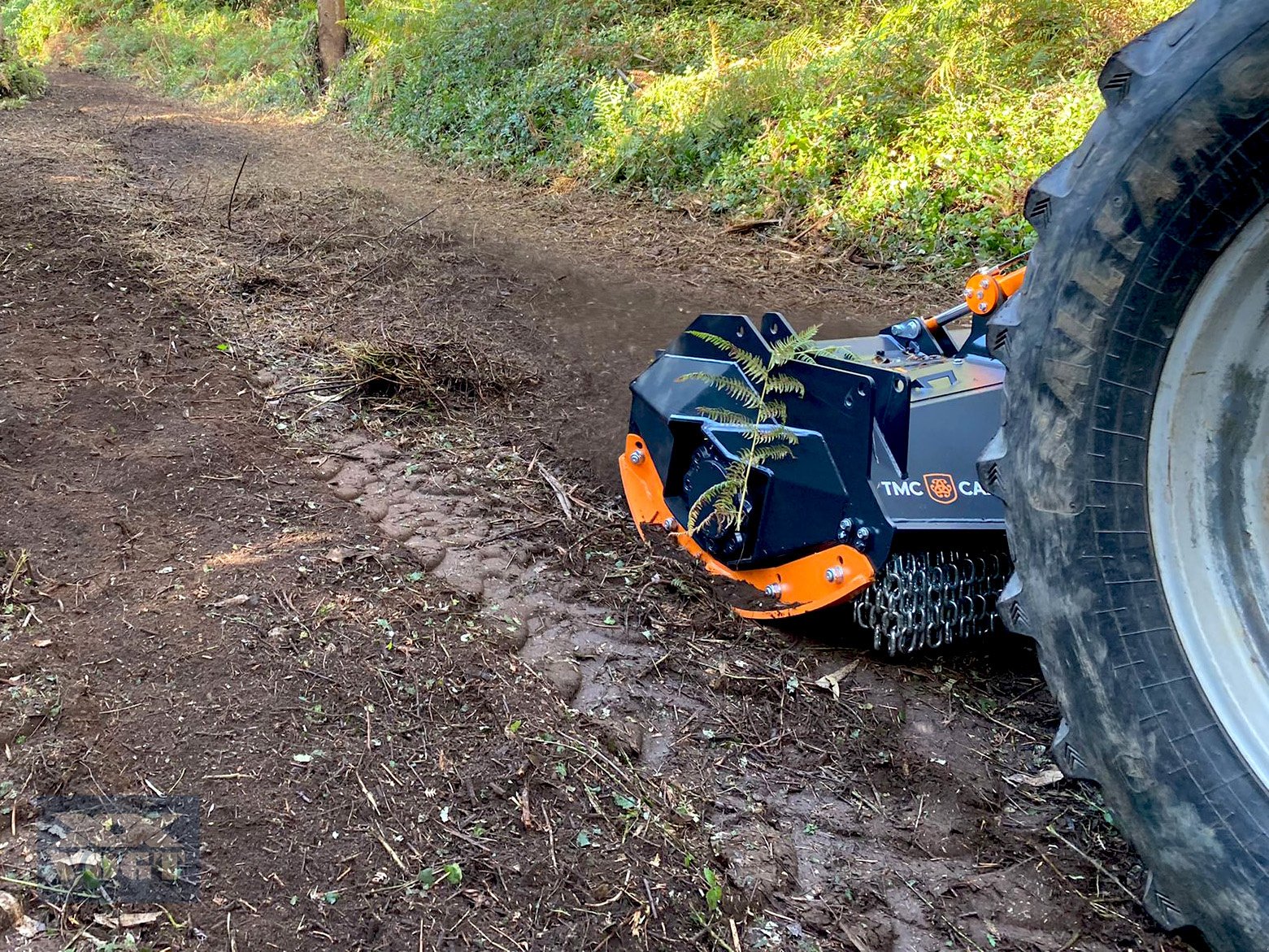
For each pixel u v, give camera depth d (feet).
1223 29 6.20
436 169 38.86
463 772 8.52
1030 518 7.20
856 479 10.69
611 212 32.07
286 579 11.02
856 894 8.27
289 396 16.58
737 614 12.01
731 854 8.45
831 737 10.11
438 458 15.49
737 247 28.27
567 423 17.35
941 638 10.96
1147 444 6.79
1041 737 10.31
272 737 8.48
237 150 39.45
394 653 9.92
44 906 6.72
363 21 53.62
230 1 74.59
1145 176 6.44
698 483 13.03
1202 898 6.79
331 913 7.07
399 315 20.84
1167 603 6.81
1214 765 6.66
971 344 12.77
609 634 11.39
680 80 36.78
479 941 7.07
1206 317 6.43
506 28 45.47
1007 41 32.91
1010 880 8.55
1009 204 26.14
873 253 27.07
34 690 8.59
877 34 35.12
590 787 8.71
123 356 16.74
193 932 6.73
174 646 9.45
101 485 12.78
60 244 20.89
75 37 82.33
